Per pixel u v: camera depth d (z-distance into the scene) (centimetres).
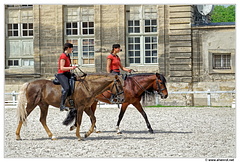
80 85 1083
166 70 2341
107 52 2370
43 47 2441
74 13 2427
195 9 2422
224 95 2291
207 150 968
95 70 2383
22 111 1105
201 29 2314
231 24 2270
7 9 2500
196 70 2323
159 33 2334
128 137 1157
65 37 2434
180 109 2023
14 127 1418
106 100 1187
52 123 1520
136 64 2372
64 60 1076
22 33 2488
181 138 1133
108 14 2367
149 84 1196
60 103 1091
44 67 2441
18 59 2494
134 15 2372
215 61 2320
